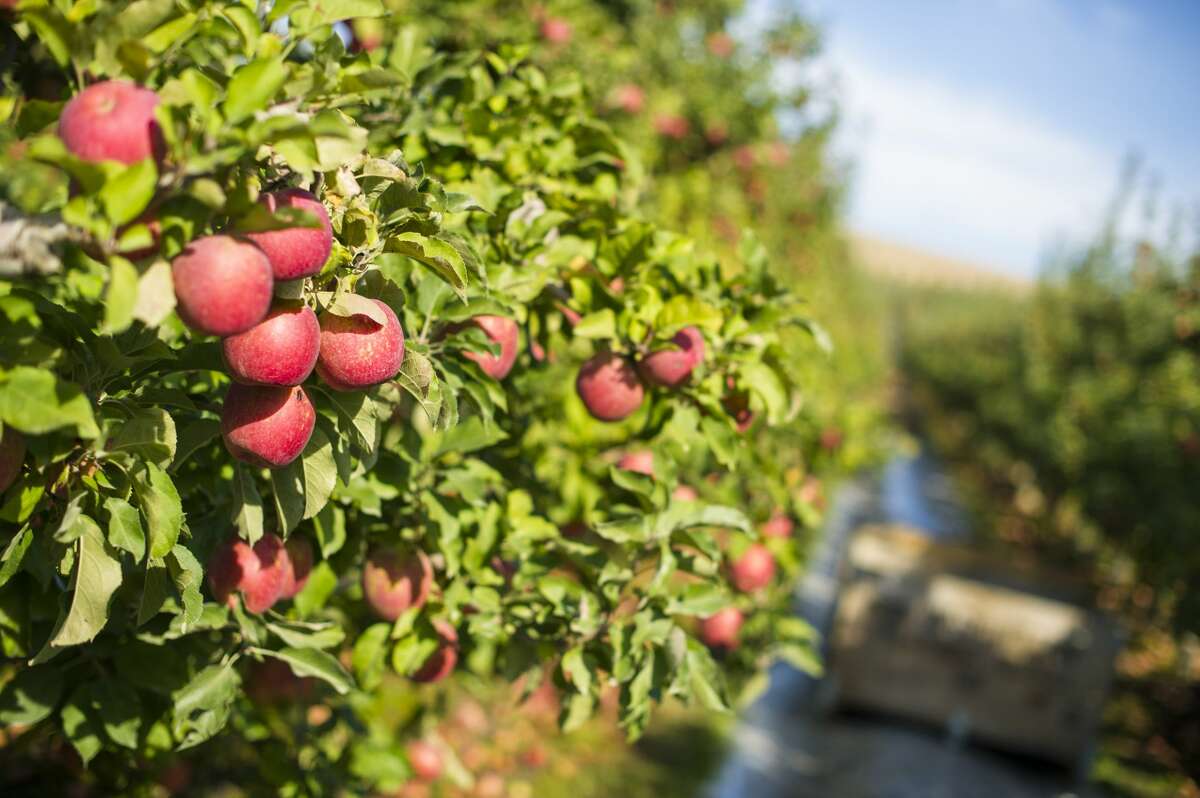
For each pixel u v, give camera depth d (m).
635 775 4.29
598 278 1.80
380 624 1.80
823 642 6.70
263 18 1.38
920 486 14.88
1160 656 7.50
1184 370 8.27
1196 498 7.20
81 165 1.13
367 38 2.22
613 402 1.80
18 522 1.34
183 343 1.60
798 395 1.88
